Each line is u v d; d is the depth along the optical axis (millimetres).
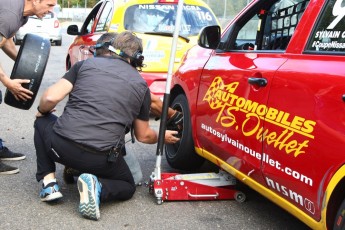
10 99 3875
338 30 2561
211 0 16047
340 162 2277
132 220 3328
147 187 3963
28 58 3752
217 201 3727
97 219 3295
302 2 3092
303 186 2547
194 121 3854
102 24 6910
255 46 3598
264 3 3518
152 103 3865
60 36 18812
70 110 3314
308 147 2492
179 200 3686
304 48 2773
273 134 2783
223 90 3387
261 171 2916
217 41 3689
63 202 3590
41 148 3473
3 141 4750
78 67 3418
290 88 2695
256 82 2992
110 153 3289
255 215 3475
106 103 3277
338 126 2305
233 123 3215
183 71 4113
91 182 3203
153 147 5191
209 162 4586
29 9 3695
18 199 3621
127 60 3465
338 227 2324
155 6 6590
